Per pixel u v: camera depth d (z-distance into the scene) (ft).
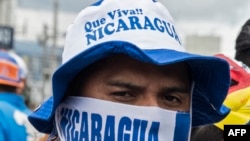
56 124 6.87
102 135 6.52
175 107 6.66
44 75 79.05
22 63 17.48
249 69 8.66
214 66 6.77
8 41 64.44
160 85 6.48
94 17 6.57
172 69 6.56
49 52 86.28
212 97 7.17
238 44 8.89
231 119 8.24
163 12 6.70
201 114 7.54
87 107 6.59
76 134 6.68
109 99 6.50
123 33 6.40
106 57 6.41
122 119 6.48
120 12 6.53
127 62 6.40
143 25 6.48
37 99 71.97
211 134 8.34
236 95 8.30
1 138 14.70
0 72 16.37
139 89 6.44
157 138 6.50
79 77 6.64
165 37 6.52
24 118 15.28
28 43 95.55
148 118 6.46
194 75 6.99
